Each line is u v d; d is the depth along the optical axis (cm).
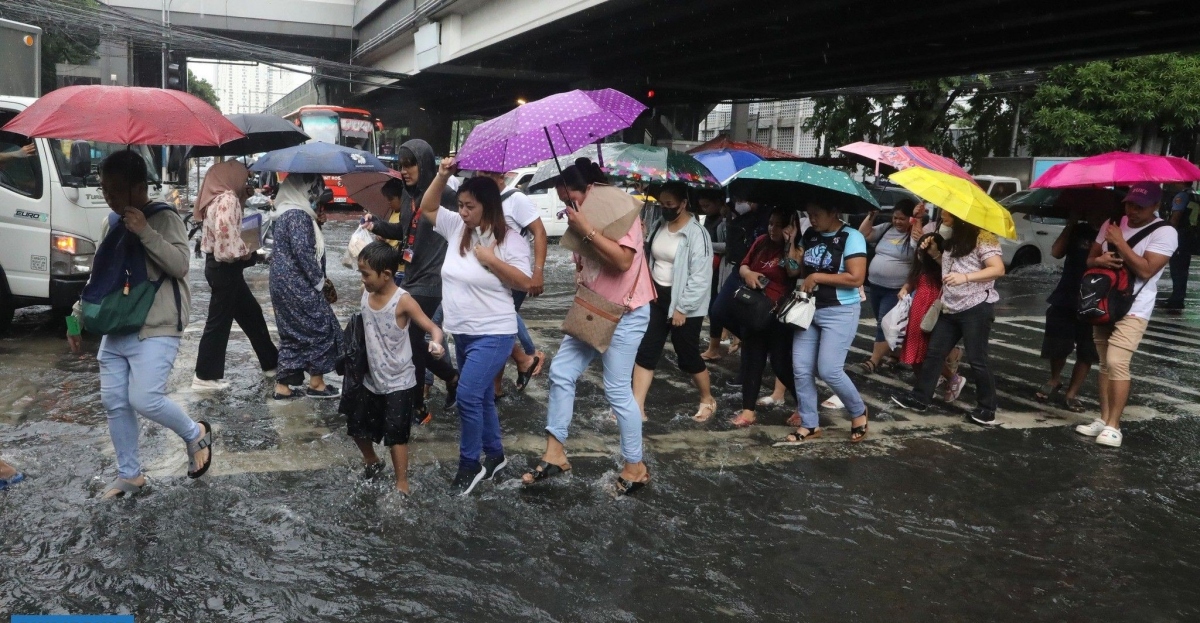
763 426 625
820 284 567
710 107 3506
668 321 584
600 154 522
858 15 1647
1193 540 455
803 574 398
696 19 1936
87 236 803
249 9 4366
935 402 714
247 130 636
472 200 443
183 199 1416
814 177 539
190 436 452
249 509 433
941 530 454
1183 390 794
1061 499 504
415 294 570
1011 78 2395
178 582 363
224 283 621
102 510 423
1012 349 971
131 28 2244
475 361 456
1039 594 389
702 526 444
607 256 448
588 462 529
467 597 362
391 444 449
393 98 4759
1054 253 728
